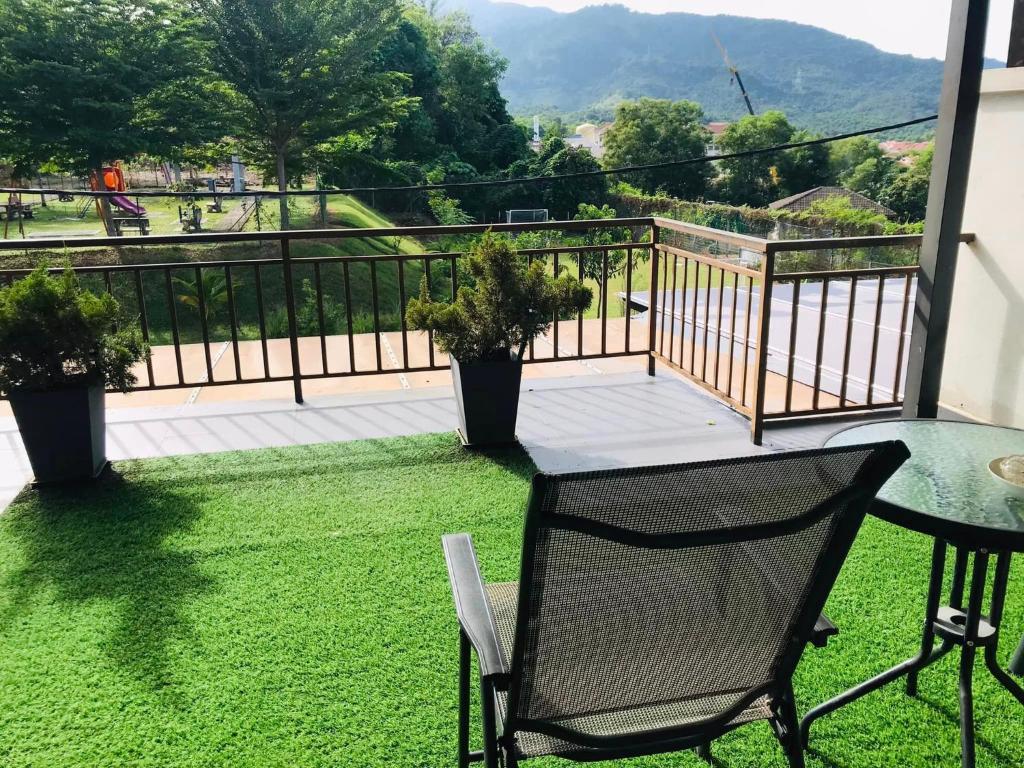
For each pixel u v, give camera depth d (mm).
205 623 2131
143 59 28172
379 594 2279
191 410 3982
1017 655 1887
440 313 3295
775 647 1245
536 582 1059
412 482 3090
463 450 3422
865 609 2186
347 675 1908
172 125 29969
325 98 33344
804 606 1213
